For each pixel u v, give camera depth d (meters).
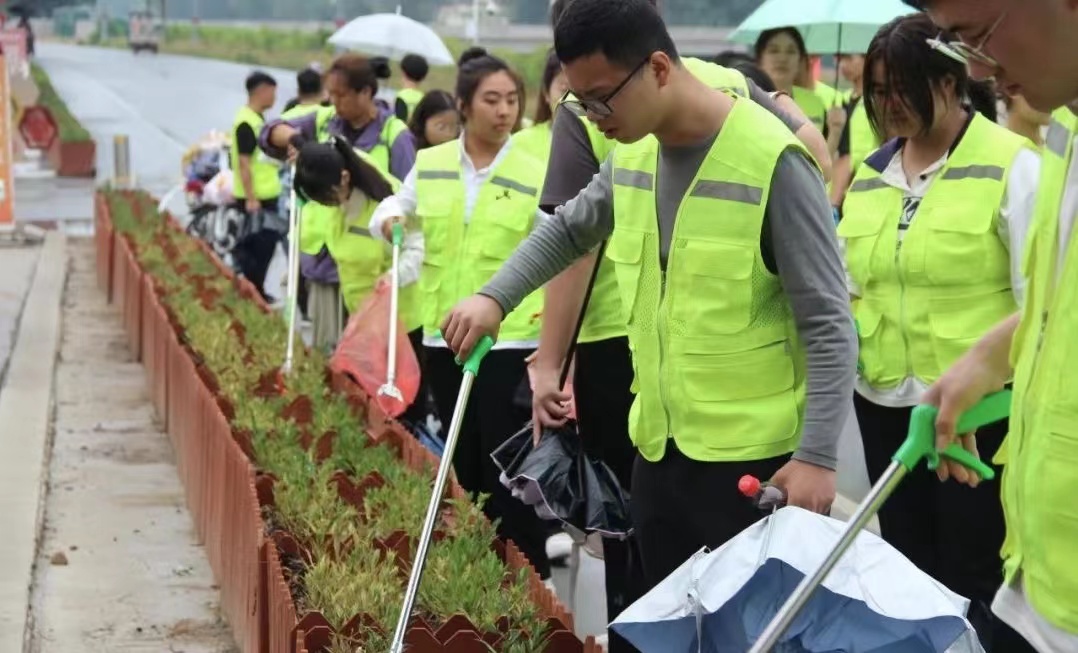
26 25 30.34
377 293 6.35
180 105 37.59
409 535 3.94
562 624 3.37
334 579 3.60
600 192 3.59
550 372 4.26
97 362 9.89
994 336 2.56
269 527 4.29
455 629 3.29
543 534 5.22
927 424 2.54
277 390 6.05
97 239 13.98
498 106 5.71
